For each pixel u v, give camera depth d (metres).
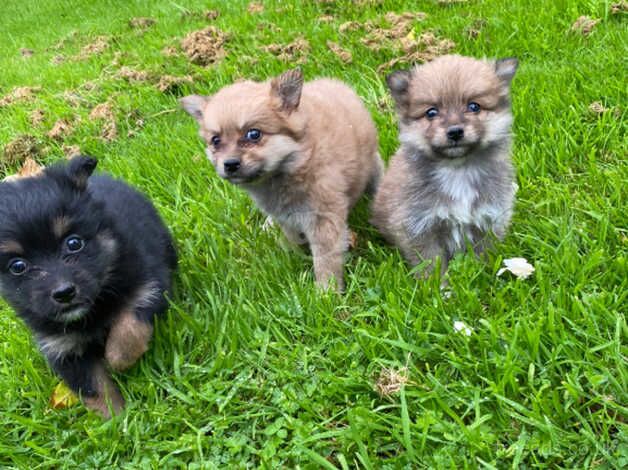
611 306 0.50
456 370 0.49
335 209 0.60
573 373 0.46
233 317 0.56
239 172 0.57
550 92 0.75
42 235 0.47
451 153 0.56
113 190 0.61
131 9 1.55
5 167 0.90
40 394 0.53
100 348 0.53
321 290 0.58
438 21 0.96
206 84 0.97
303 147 0.59
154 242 0.58
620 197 0.60
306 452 0.45
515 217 0.62
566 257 0.54
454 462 0.42
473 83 0.57
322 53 0.95
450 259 0.63
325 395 0.49
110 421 0.49
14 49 1.56
